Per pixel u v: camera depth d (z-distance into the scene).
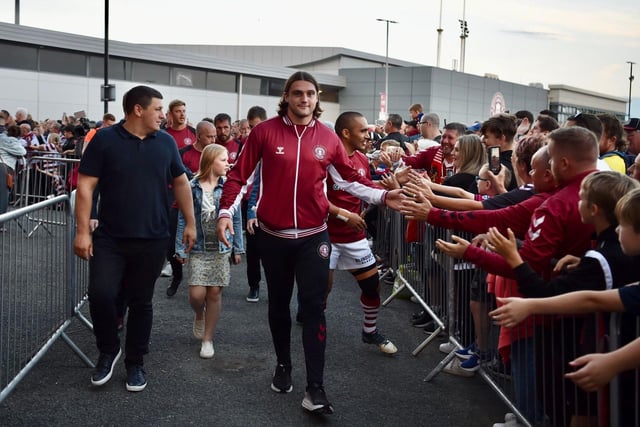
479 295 3.97
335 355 4.92
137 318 4.11
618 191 2.69
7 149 9.70
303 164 3.78
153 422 3.65
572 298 2.48
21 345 3.78
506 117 5.16
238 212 4.94
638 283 2.41
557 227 3.06
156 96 4.01
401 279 6.16
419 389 4.27
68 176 9.84
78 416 3.69
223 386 4.22
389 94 47.56
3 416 3.64
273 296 4.01
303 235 3.83
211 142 7.03
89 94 28.91
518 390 3.38
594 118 4.75
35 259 3.99
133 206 3.99
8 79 25.94
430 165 6.69
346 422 3.74
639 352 2.19
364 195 4.03
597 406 2.79
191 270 4.77
